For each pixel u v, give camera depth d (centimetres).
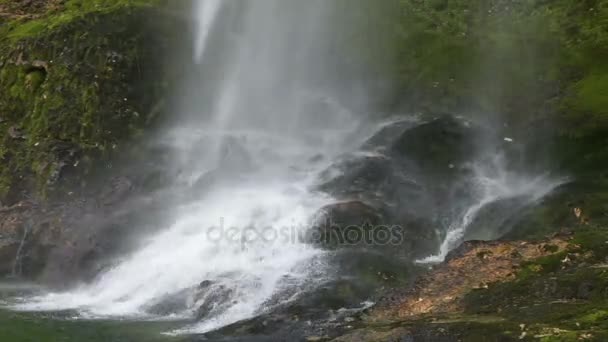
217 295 1024
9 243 1359
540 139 1421
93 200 1437
